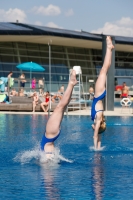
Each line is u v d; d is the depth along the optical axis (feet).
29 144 37.93
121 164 28.48
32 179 23.86
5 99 91.04
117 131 50.14
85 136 44.73
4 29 124.88
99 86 34.78
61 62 151.33
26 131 48.65
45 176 24.64
